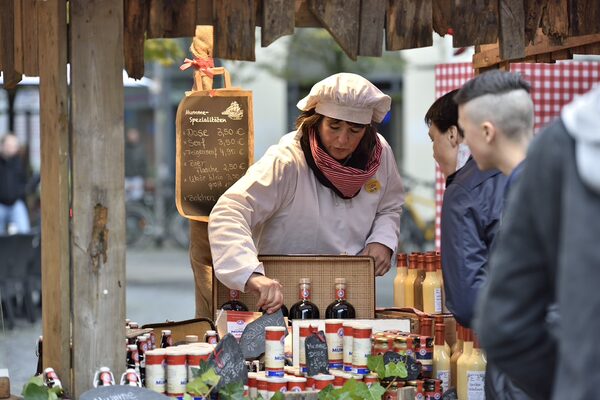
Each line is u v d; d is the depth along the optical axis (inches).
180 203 434.0
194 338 367.2
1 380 327.0
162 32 339.6
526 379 221.0
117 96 321.4
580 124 195.2
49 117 328.8
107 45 319.6
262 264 378.9
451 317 404.2
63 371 324.8
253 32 337.1
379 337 347.3
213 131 437.7
